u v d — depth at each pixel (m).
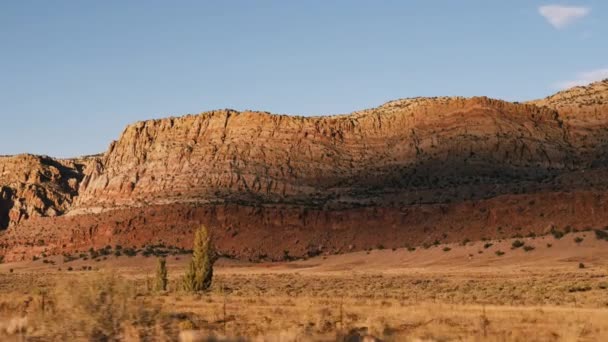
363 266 124.81
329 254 149.75
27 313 33.53
